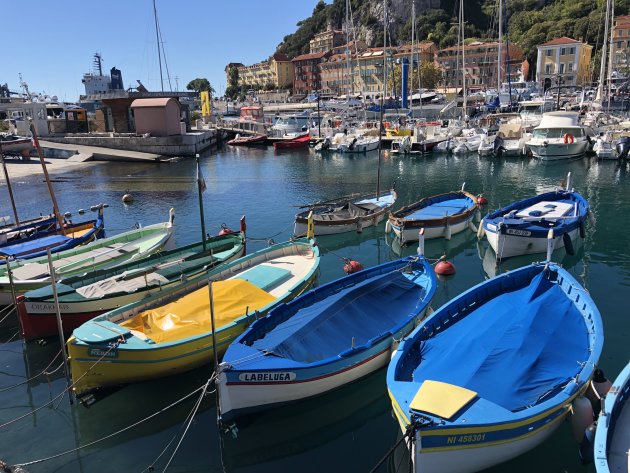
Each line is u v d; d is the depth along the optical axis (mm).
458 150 65750
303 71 184625
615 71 100938
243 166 64250
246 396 13070
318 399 14461
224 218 37688
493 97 89438
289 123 102062
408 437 10555
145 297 17984
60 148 70062
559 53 125938
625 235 29953
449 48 140375
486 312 15648
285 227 34875
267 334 15305
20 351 18281
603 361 16172
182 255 23031
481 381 12391
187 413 14500
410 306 17781
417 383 12039
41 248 23750
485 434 10609
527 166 55812
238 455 13047
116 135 74688
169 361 14750
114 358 14336
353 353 14266
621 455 10305
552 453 12398
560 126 57625
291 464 12734
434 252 28094
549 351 13617
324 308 16391
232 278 19656
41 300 17453
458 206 32906
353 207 32875
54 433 13922
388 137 75250
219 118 113312
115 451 13211
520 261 25766
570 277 17406
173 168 62844
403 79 84875
